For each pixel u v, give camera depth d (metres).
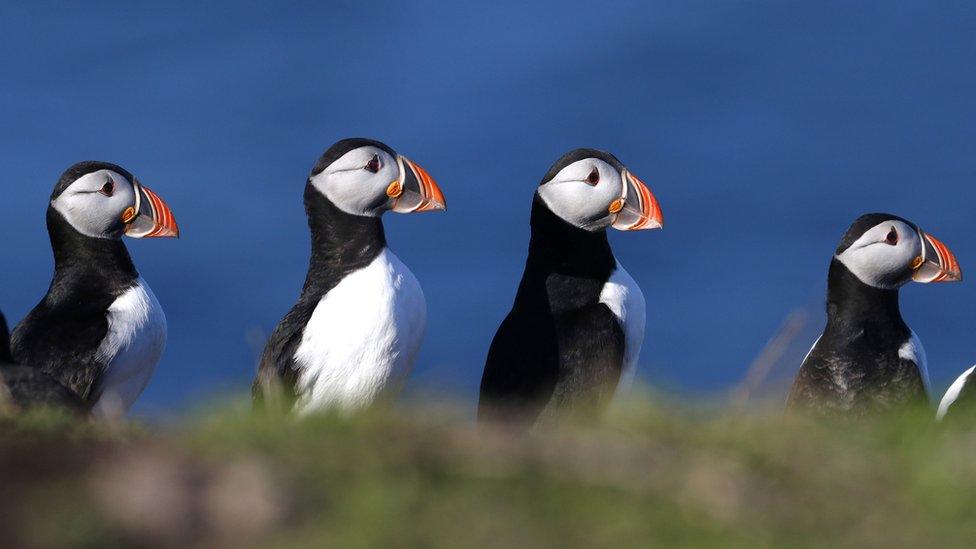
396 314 12.76
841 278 12.78
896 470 8.66
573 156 13.16
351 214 13.09
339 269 13.00
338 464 8.27
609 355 12.54
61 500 7.88
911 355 12.57
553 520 7.86
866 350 12.53
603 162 13.12
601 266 13.03
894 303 12.83
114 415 10.73
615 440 8.89
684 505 8.10
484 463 8.34
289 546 7.59
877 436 9.48
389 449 8.49
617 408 10.36
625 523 7.82
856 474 8.58
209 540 7.73
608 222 13.05
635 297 13.01
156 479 8.02
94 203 13.75
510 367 12.52
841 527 8.08
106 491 7.95
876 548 7.88
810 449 8.85
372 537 7.62
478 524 7.79
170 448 8.60
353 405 12.55
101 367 13.30
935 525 8.10
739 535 7.87
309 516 7.84
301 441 8.63
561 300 12.83
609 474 8.34
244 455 8.38
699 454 8.70
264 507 7.84
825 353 12.60
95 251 13.82
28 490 7.98
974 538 7.97
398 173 13.14
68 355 13.25
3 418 9.25
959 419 10.05
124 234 13.95
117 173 13.93
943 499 8.27
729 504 8.14
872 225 12.74
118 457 8.36
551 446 8.73
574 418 11.86
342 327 12.64
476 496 8.03
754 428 9.20
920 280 12.86
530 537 7.71
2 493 7.95
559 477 8.27
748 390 11.13
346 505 7.89
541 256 13.11
